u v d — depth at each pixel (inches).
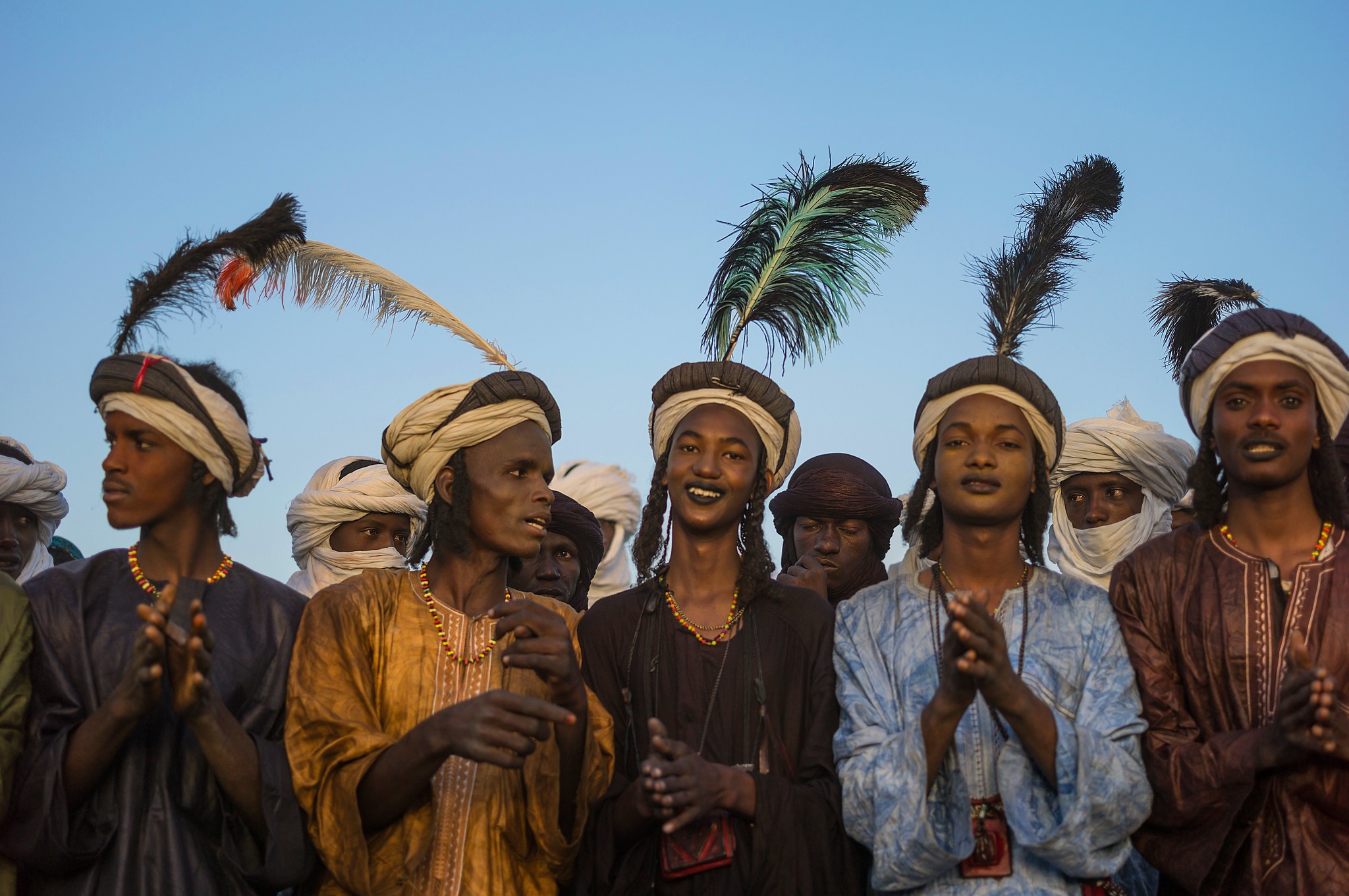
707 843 168.7
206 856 162.2
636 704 182.4
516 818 171.0
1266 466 167.0
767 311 206.2
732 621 185.6
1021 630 172.7
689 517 185.5
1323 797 158.4
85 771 155.3
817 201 207.5
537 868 171.0
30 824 155.4
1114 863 157.0
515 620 160.6
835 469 255.8
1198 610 169.8
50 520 250.4
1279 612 166.2
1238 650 165.8
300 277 197.6
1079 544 247.3
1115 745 158.9
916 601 179.2
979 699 169.5
